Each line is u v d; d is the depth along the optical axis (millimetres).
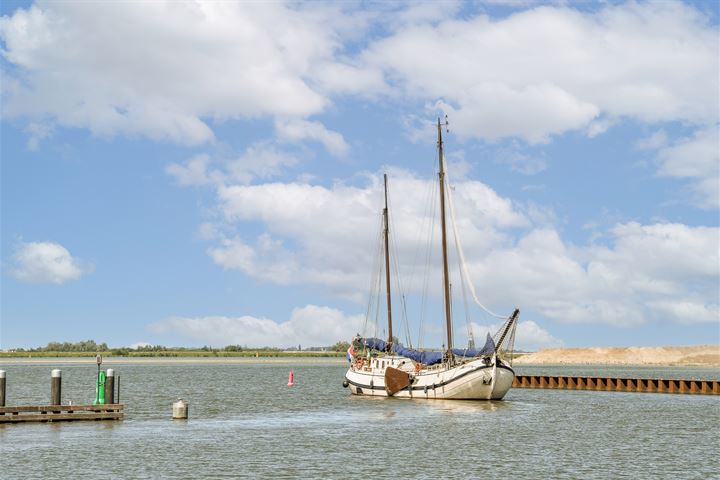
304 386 124000
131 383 128000
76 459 45188
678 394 104188
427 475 42125
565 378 118625
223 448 50219
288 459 46438
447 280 88562
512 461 46406
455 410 76062
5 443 50062
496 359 80938
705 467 44875
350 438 55562
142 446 50219
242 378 151875
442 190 90250
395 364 90938
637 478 41688
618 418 70438
